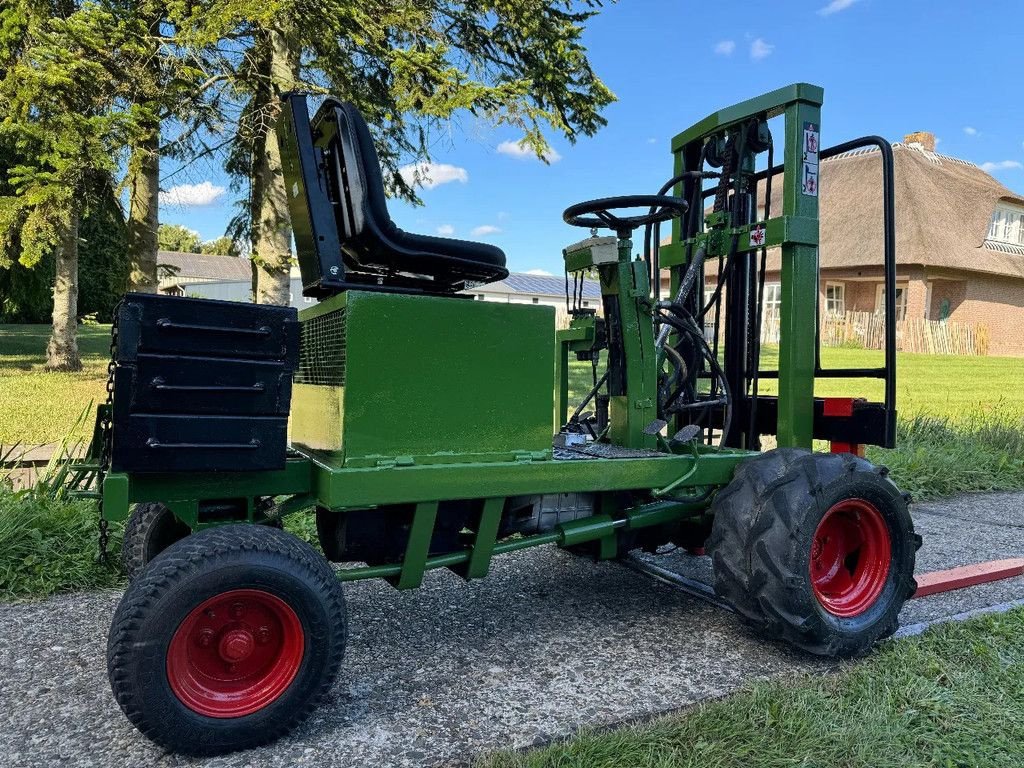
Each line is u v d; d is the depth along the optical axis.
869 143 3.13
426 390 2.36
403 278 2.68
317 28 8.20
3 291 17.80
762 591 2.64
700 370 3.77
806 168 3.13
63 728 2.20
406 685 2.51
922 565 3.95
